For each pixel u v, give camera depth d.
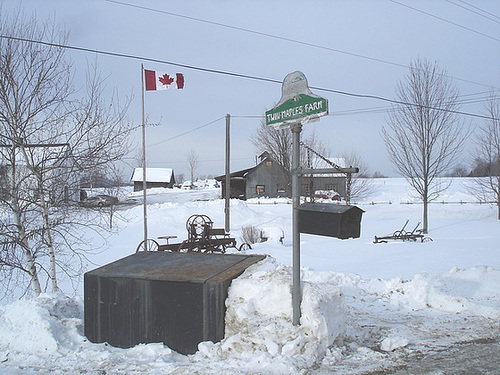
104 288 5.84
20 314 5.96
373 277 10.41
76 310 6.61
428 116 23.05
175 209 28.92
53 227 9.16
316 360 4.80
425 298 7.86
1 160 8.49
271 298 5.29
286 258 14.27
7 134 8.19
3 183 8.43
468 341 5.75
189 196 55.53
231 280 5.55
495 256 13.18
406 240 19.30
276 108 5.69
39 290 8.45
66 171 8.73
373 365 4.83
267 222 27.89
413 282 8.60
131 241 20.27
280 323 5.13
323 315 5.04
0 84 7.93
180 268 6.01
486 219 29.67
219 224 26.81
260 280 5.49
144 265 6.25
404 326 6.48
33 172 8.39
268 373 4.43
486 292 8.02
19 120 8.23
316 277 9.48
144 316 5.60
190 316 5.37
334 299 5.33
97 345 5.68
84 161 8.70
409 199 47.97
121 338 5.70
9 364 5.08
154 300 5.56
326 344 5.03
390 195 52.44
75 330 5.93
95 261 14.59
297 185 5.32
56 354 5.32
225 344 5.02
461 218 30.67
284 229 24.91
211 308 5.31
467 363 4.94
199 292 5.35
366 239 20.28
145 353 5.26
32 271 8.45
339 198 42.47
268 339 4.90
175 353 5.34
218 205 31.05
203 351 5.11
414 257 13.52
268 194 52.53
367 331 6.10
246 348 4.93
